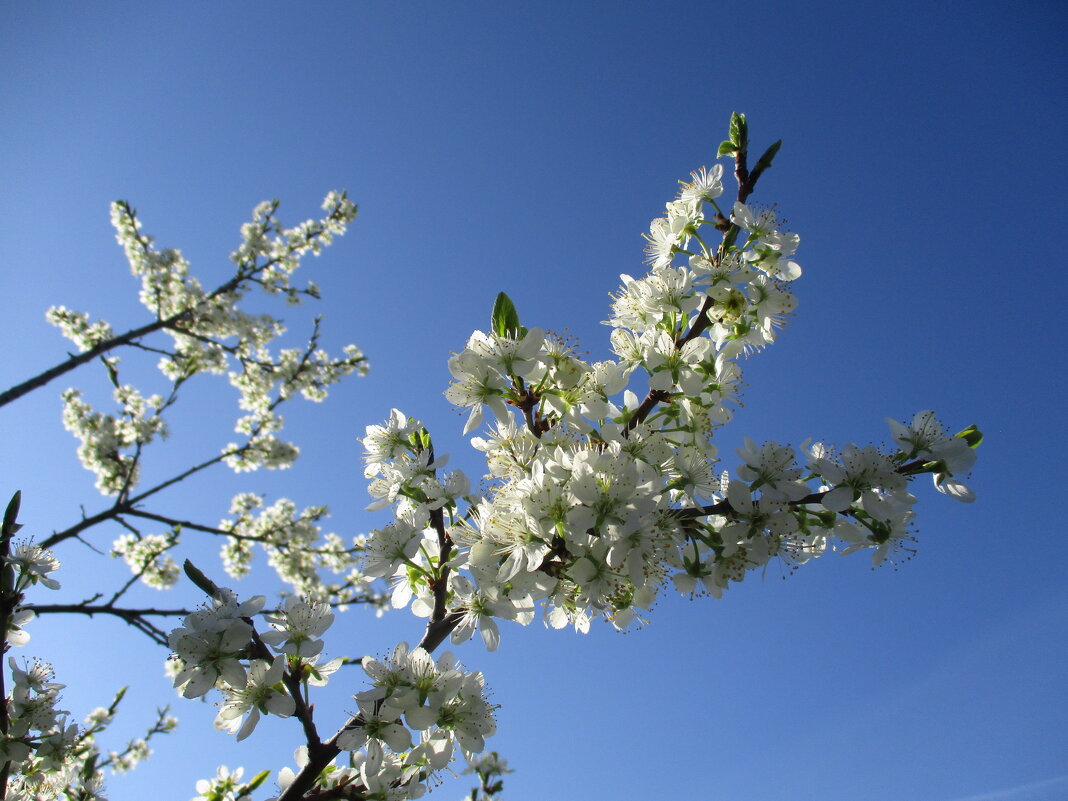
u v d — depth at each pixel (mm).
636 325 3928
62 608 7480
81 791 4512
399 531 3451
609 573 3047
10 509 3729
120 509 9547
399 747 2904
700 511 3229
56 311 12914
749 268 3711
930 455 3105
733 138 4008
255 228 14484
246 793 3699
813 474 3172
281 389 14102
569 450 3475
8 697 3812
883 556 3252
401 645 3059
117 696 6230
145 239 13805
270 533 12156
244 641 2840
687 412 3705
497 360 3521
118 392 12859
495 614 3254
